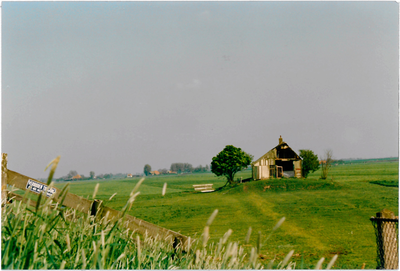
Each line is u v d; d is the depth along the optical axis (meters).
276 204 27.66
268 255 10.20
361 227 16.42
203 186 51.09
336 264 9.16
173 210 26.77
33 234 2.15
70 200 3.47
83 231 2.72
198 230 16.61
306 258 10.02
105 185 93.69
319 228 16.44
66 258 2.39
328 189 37.03
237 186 40.88
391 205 23.94
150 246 3.38
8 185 3.53
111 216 3.35
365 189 36.53
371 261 9.58
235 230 16.23
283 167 44.84
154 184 88.19
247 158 45.88
